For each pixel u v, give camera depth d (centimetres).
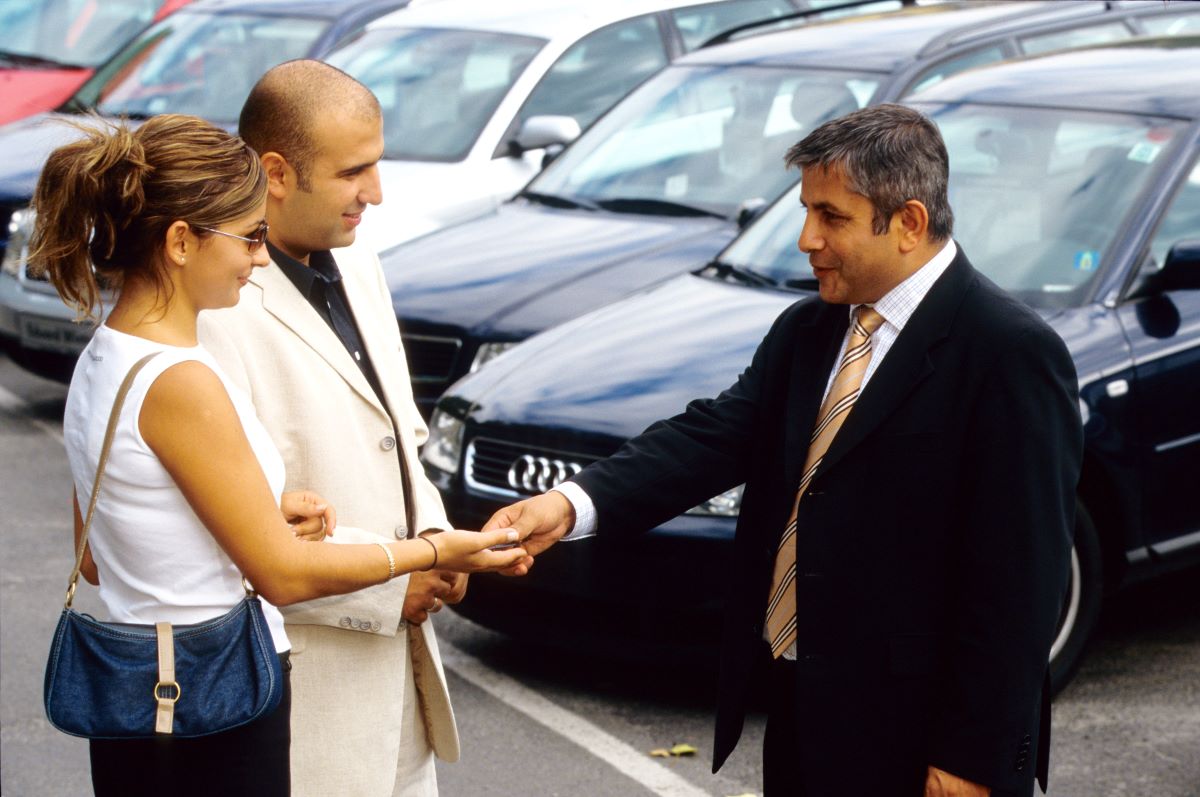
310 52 904
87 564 248
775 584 272
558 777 417
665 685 476
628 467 291
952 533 252
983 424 247
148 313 237
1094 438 439
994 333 249
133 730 233
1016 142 516
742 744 436
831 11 821
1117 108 512
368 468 281
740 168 673
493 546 282
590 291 611
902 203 249
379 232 709
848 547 255
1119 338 452
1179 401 457
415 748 307
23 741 449
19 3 1164
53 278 238
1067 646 447
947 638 252
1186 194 486
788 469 265
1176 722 441
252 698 239
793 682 267
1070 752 424
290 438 273
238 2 975
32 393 861
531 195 712
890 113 253
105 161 230
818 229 255
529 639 450
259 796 246
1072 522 250
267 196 261
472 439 467
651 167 693
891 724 254
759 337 470
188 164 232
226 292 240
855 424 253
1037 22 711
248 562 237
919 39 688
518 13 830
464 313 615
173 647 235
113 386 233
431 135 775
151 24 1001
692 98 707
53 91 1079
